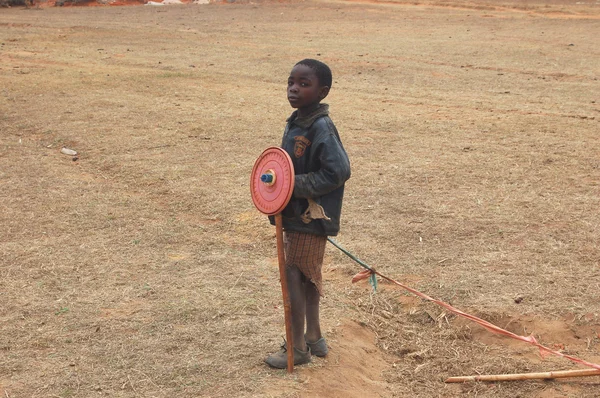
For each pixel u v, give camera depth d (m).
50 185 8.79
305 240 4.38
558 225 7.48
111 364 4.63
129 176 9.24
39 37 25.66
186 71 18.48
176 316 5.32
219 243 6.99
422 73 18.66
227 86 16.38
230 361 4.68
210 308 5.45
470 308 5.78
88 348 4.84
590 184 8.90
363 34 28.00
